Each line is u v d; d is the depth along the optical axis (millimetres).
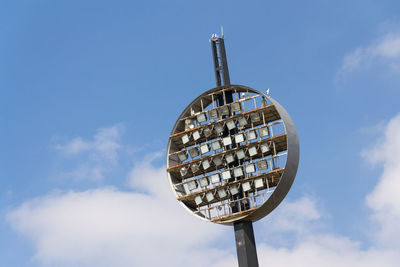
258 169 62688
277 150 64938
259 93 64812
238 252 61625
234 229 62500
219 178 64188
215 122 66062
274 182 63219
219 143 65375
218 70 71000
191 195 64250
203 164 65438
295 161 61375
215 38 73062
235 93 66438
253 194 64188
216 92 67312
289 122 62844
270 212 62719
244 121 64750
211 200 64000
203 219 62656
